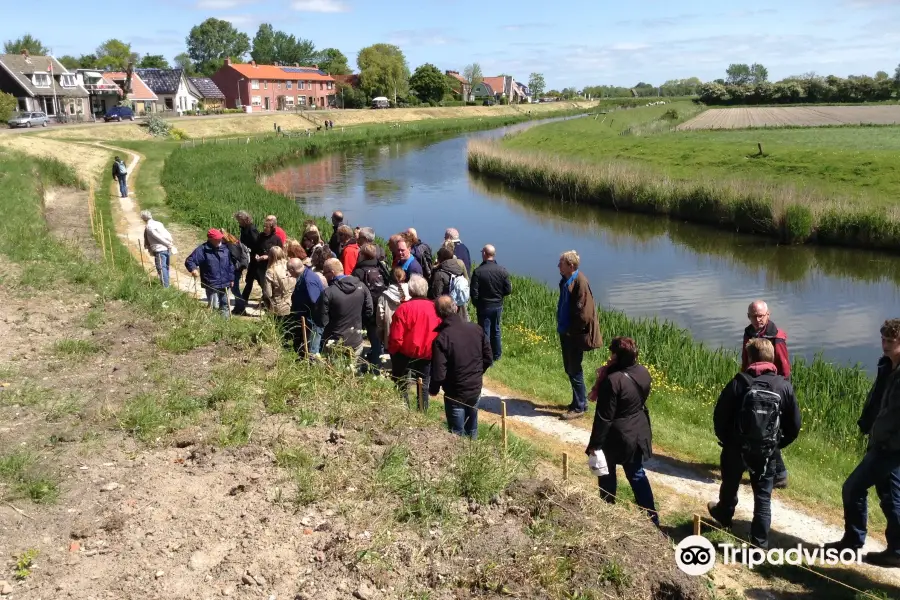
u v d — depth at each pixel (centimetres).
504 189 4309
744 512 704
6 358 824
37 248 1375
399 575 470
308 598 446
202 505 541
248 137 6462
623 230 3105
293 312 924
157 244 1322
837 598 560
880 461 574
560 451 822
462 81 15300
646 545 526
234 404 715
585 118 9825
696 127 6838
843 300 2009
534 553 493
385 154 6272
